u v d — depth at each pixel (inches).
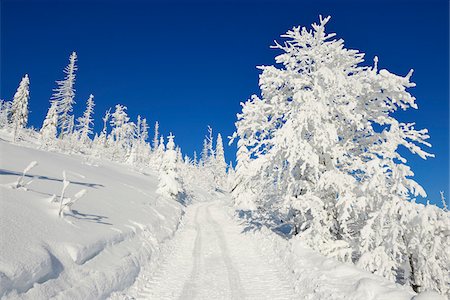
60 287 258.2
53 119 2401.6
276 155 516.7
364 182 449.1
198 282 433.1
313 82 534.3
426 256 384.5
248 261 556.1
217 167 3885.3
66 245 310.3
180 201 1843.0
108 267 355.9
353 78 494.0
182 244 725.3
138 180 1916.8
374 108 505.0
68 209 422.3
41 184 544.7
